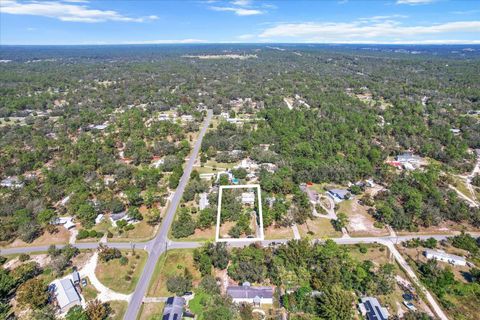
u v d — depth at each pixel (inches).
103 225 4596.5
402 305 3250.5
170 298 3233.3
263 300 3260.3
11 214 4783.5
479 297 3336.6
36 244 4247.0
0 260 3892.7
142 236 4347.9
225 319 2960.1
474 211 4724.4
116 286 3496.6
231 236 4345.5
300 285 3430.1
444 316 3122.5
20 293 3149.6
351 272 3548.2
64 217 4729.3
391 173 5831.7
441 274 3531.0
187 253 4013.3
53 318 2987.2
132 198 4970.5
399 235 4392.2
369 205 5064.0
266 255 3796.8
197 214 4845.0
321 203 5147.6
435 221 4569.4
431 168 6038.4
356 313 3161.9
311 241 4175.7
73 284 3425.2
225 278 3604.8
